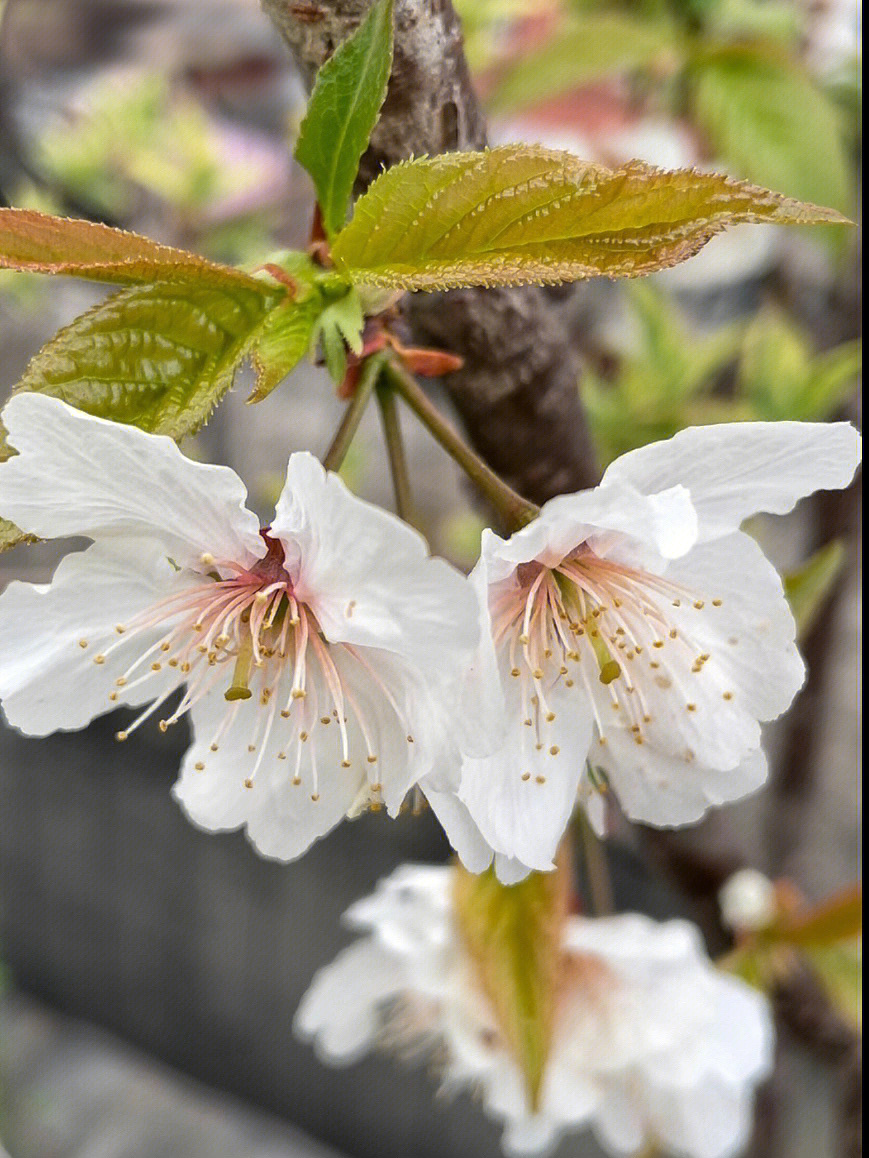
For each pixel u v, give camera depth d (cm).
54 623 20
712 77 35
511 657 21
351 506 18
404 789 19
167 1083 89
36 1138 87
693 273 44
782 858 37
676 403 38
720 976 29
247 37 41
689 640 21
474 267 18
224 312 19
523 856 20
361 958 31
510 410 22
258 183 43
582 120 37
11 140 41
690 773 21
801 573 24
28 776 86
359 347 19
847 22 38
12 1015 96
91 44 40
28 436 18
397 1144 79
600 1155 69
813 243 38
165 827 81
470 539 40
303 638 20
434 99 20
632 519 19
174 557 20
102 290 39
